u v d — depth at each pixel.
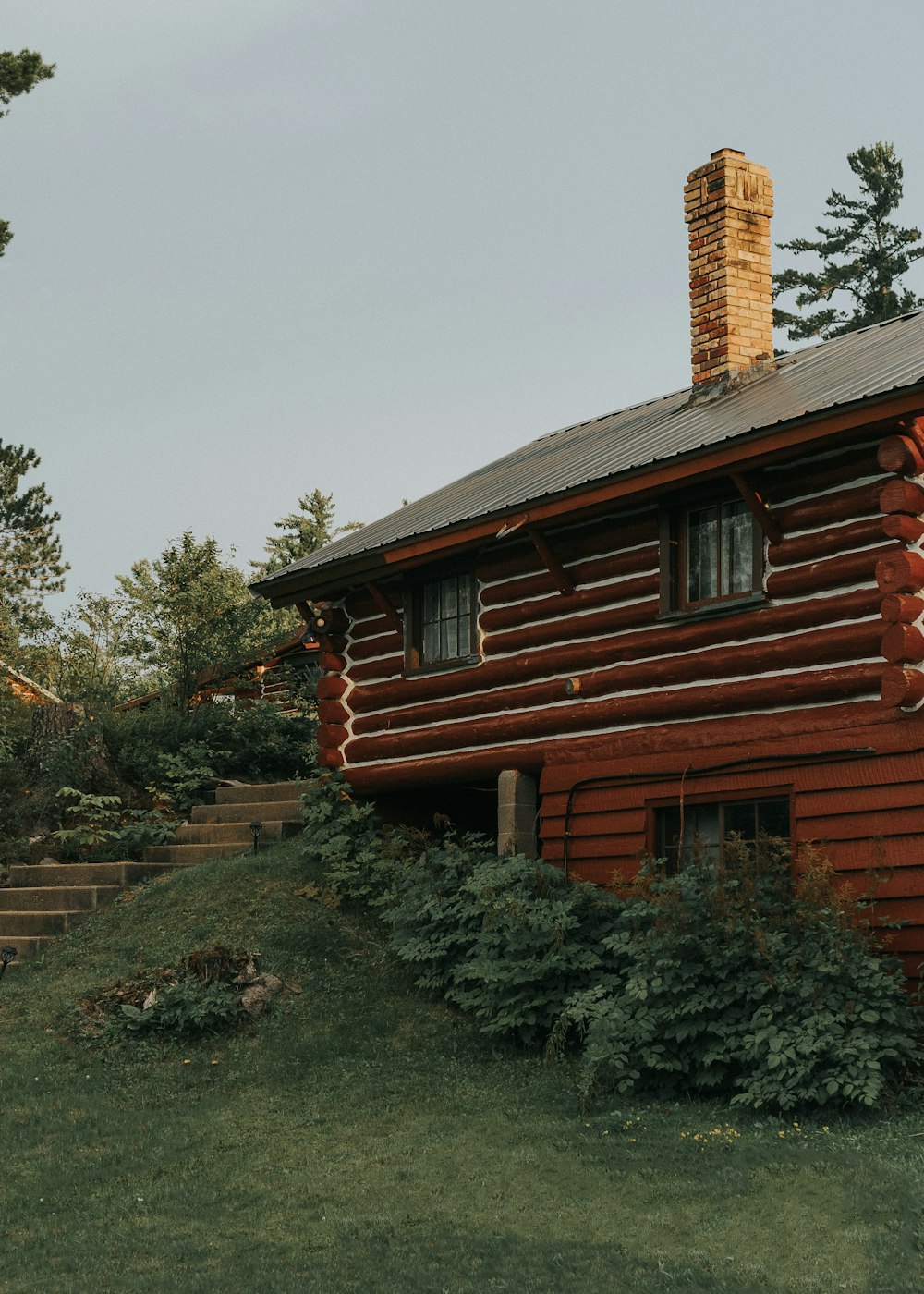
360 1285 7.17
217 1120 10.02
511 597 14.09
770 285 15.02
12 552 28.72
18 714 20.03
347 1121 9.89
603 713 12.93
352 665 15.92
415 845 14.86
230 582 22.47
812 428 10.93
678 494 12.38
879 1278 6.77
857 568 11.10
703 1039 9.98
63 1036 11.71
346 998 12.33
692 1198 8.00
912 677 10.45
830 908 9.92
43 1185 8.85
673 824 12.37
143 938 13.67
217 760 18.92
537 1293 6.94
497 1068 10.94
